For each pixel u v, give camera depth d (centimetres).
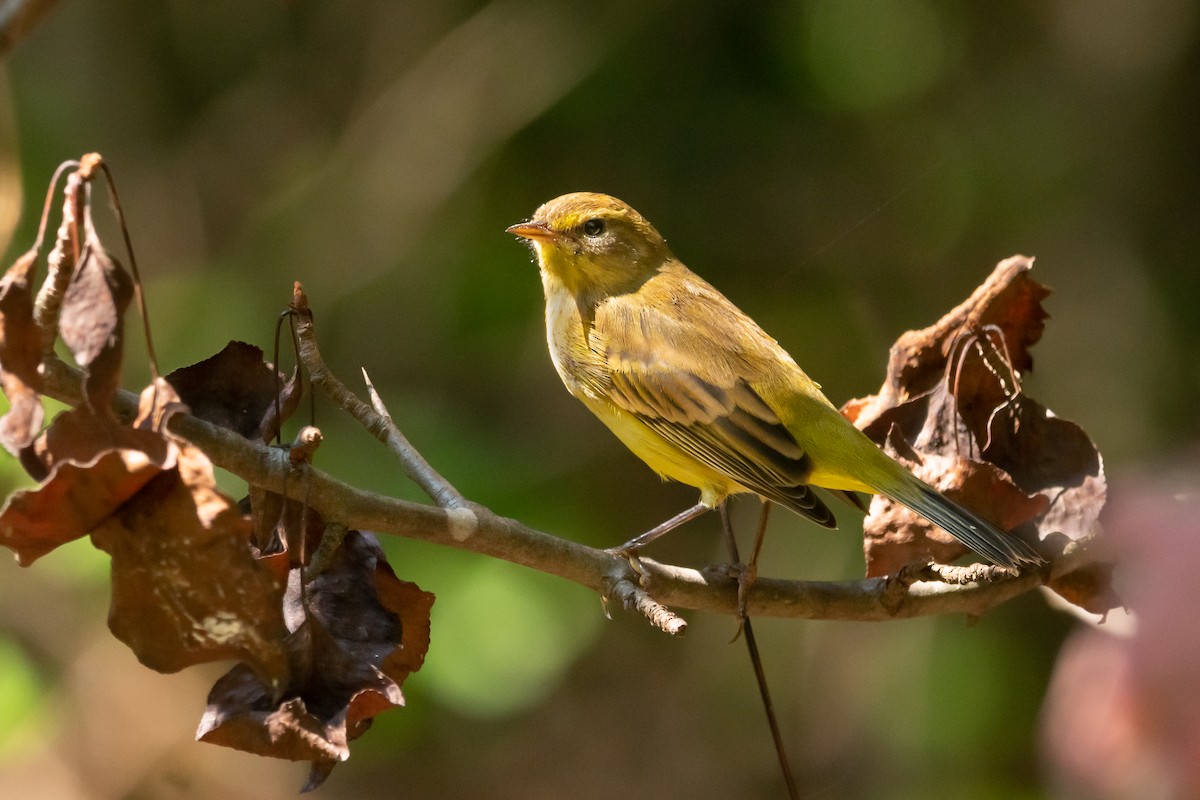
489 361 1345
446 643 1080
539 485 1203
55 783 1207
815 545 1329
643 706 1360
